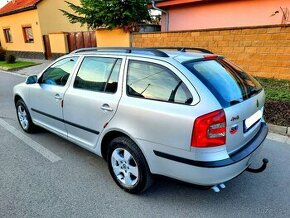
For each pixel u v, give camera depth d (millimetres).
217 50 8164
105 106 3006
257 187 3098
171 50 3283
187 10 10281
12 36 21953
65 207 2814
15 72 13570
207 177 2352
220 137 2332
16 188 3168
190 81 2451
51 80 4035
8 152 4133
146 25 11141
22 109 4852
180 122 2375
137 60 2887
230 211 2711
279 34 6855
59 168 3629
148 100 2666
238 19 9031
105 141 3213
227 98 2482
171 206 2803
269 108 5137
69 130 3736
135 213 2707
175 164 2490
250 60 7578
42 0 17953
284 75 7082
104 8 10227
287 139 4352
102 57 3266
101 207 2807
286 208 2740
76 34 15625
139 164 2770
